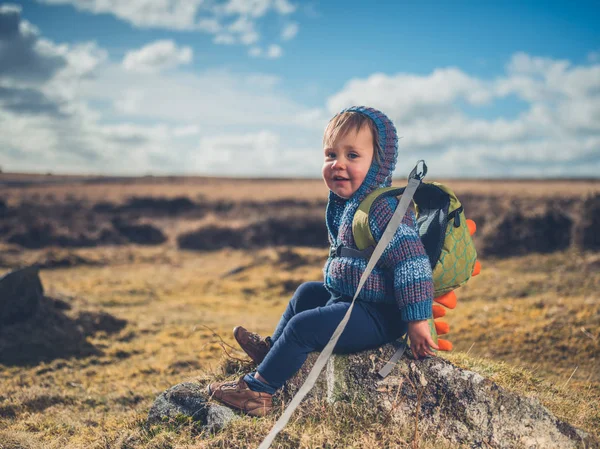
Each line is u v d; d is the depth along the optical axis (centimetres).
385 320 295
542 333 786
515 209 1992
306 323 291
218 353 801
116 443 330
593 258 1592
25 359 805
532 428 282
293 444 279
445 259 282
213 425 301
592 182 7038
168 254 2350
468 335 839
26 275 935
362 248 286
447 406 291
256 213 3195
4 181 6375
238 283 1636
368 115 297
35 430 458
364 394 300
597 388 491
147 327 1028
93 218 3209
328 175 299
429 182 292
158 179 8012
